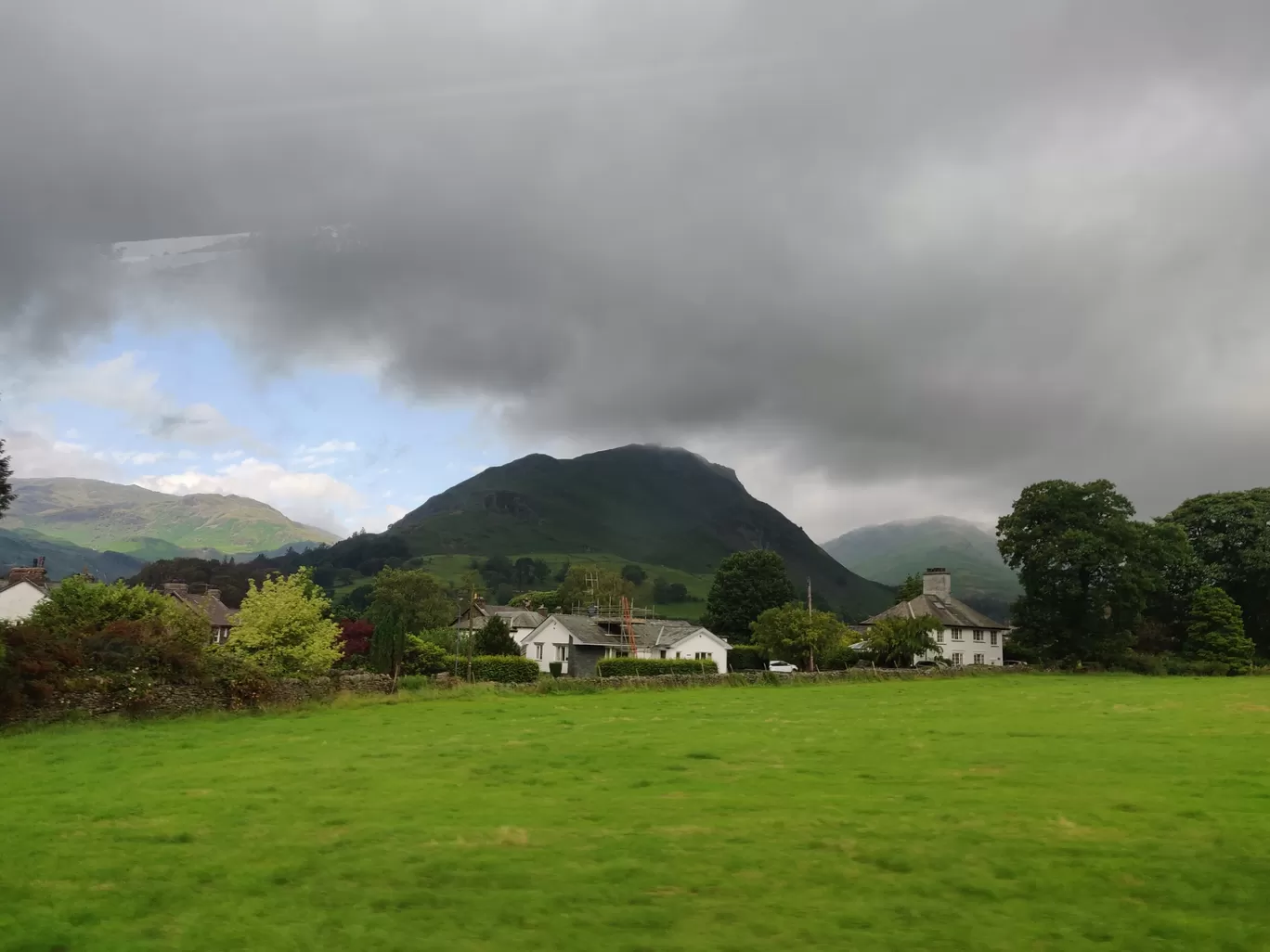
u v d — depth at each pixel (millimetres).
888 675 66188
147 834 15609
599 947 10500
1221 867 13336
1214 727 31578
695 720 34406
